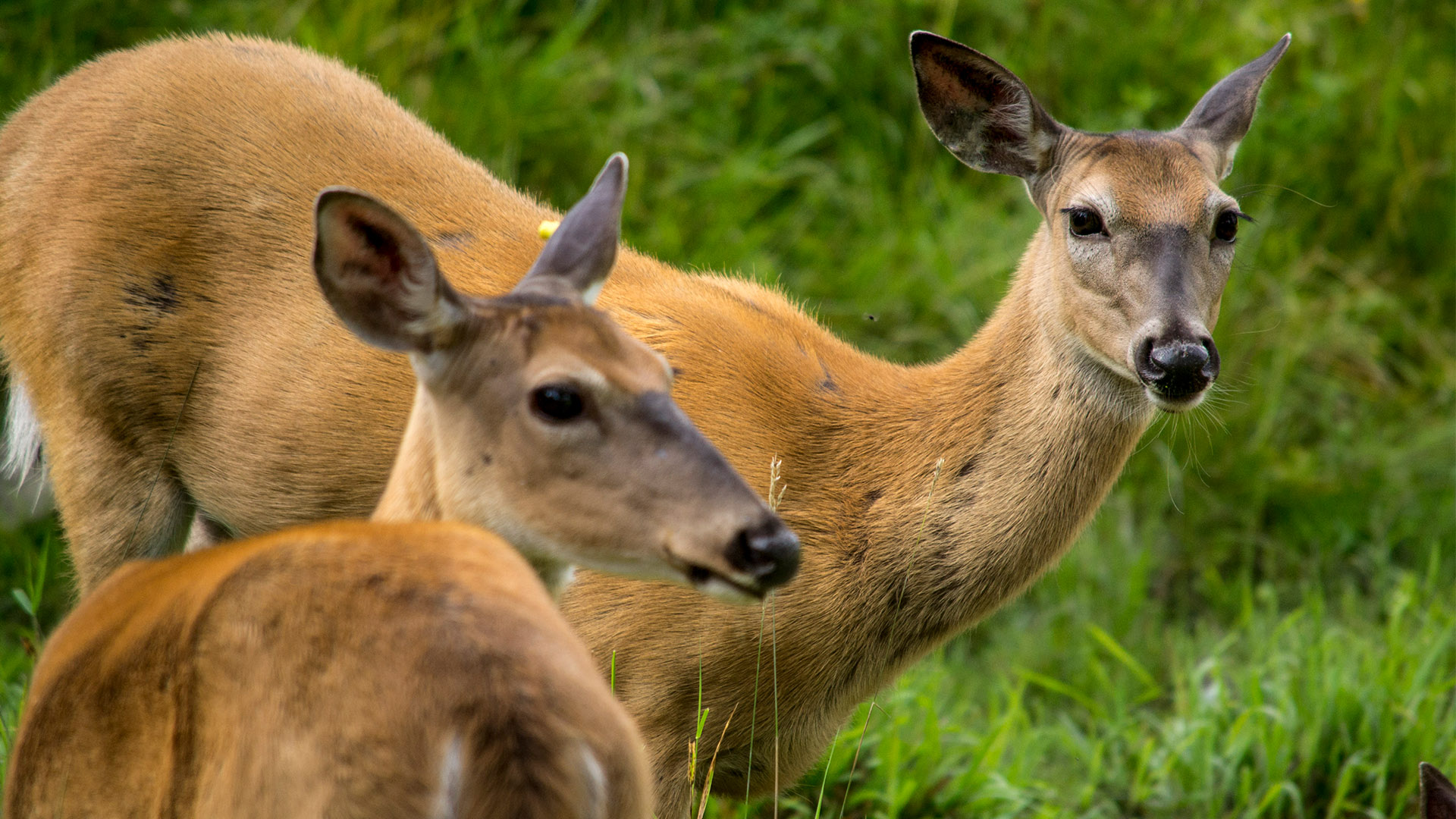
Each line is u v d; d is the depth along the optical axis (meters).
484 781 4.04
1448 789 7.20
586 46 13.51
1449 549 12.10
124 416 8.33
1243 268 13.02
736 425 7.63
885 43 13.88
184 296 8.20
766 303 8.56
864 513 7.66
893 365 8.49
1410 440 12.95
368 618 4.27
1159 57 14.21
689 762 6.91
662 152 13.03
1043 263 8.14
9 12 11.99
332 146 8.34
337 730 4.16
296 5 12.50
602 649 7.27
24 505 10.40
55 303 8.28
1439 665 10.30
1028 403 7.83
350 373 7.91
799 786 8.91
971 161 8.70
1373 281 13.88
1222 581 12.10
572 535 5.48
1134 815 9.49
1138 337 7.60
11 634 9.98
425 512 5.77
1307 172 14.05
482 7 13.28
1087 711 10.71
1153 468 12.26
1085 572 11.59
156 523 8.48
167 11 12.29
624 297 8.02
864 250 12.97
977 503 7.75
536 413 5.43
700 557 5.36
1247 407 12.68
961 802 8.99
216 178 8.22
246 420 8.12
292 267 8.10
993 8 14.20
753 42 13.77
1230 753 9.46
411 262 5.45
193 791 4.38
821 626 7.46
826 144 13.86
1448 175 14.28
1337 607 11.80
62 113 8.63
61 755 4.78
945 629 7.87
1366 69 14.57
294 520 8.20
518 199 8.62
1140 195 7.86
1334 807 9.17
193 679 4.45
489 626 4.23
